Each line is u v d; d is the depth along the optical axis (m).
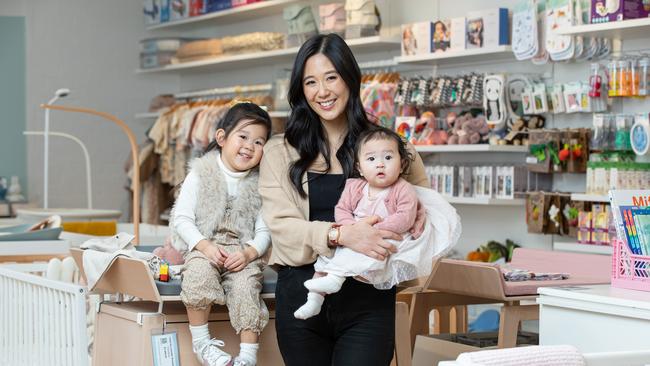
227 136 2.80
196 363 2.72
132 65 9.09
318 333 2.51
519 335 3.71
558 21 5.05
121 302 2.93
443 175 5.71
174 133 8.00
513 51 5.32
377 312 2.46
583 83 5.03
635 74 4.67
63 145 8.77
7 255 4.32
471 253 5.59
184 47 8.20
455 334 3.63
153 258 2.78
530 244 5.62
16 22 8.61
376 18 6.27
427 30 5.80
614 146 4.84
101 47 8.95
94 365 2.92
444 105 5.75
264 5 7.32
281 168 2.57
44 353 3.06
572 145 5.04
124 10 9.05
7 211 8.33
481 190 5.52
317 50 2.52
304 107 2.58
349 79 2.53
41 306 3.08
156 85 9.21
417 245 2.44
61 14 8.77
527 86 5.35
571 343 2.52
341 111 2.53
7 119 8.56
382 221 2.42
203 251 2.69
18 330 3.28
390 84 5.98
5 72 8.56
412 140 5.77
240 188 2.81
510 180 5.36
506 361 1.61
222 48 7.73
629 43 5.00
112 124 9.02
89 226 5.96
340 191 2.55
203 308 2.64
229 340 2.79
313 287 2.39
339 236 2.40
